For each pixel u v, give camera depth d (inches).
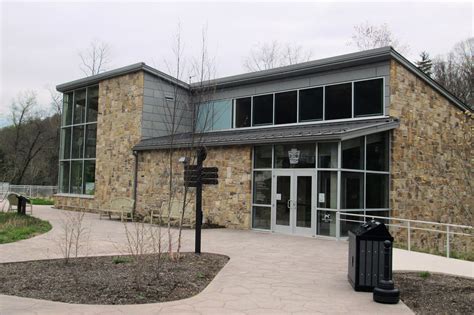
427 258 418.9
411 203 633.0
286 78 736.3
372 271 284.8
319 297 268.7
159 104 858.1
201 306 243.9
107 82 927.0
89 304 242.7
